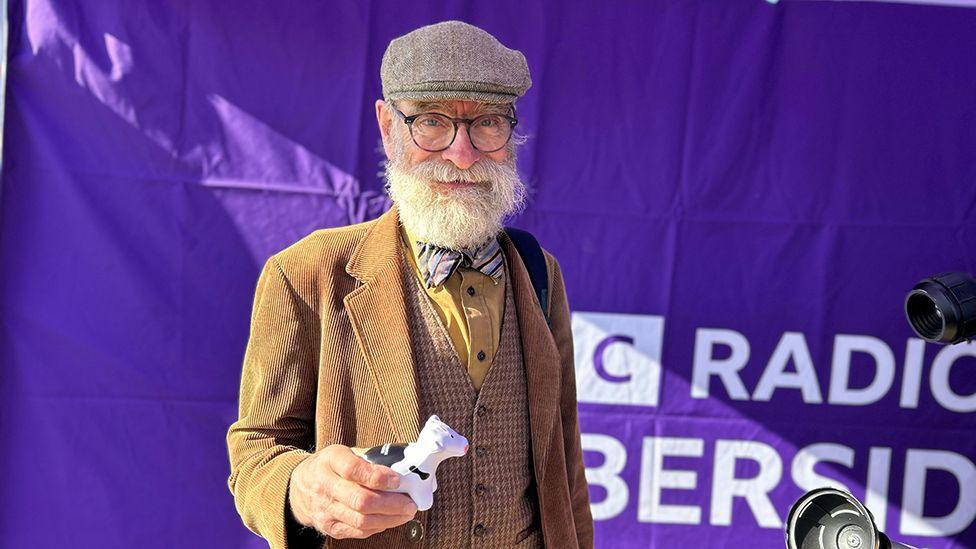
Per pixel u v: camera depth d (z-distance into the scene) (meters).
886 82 2.90
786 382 2.97
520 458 1.59
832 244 2.94
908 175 2.92
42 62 2.74
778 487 2.99
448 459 1.51
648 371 2.96
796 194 2.93
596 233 2.93
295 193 2.86
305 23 2.82
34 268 2.77
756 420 2.98
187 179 2.82
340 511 1.19
